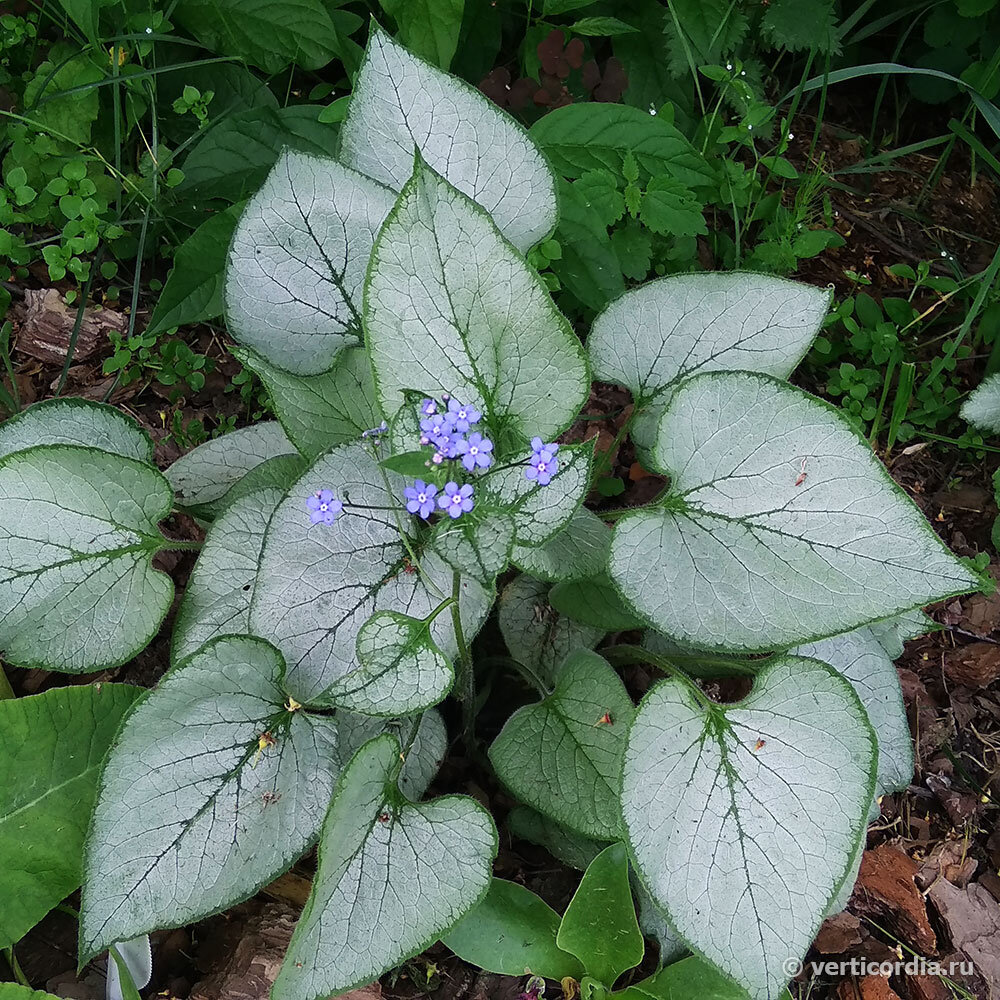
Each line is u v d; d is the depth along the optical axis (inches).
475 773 16.0
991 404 19.0
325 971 10.9
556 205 14.8
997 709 18.0
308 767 12.5
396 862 11.8
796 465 12.4
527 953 13.2
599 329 14.7
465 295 11.8
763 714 12.4
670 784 11.9
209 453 15.9
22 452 13.0
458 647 12.7
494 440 12.5
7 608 13.2
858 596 11.8
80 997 13.4
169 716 11.8
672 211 18.5
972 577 11.5
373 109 14.5
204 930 14.1
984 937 15.2
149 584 13.9
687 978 13.0
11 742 13.1
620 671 17.3
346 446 12.7
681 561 12.5
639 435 14.8
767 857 11.7
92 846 11.3
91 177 19.6
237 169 19.1
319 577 12.5
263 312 14.5
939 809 16.8
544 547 13.2
